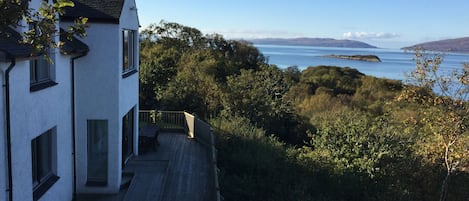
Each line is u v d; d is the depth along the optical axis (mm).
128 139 14938
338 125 20531
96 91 11742
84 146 11922
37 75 9188
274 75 34062
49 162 10258
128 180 13305
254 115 27766
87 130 12008
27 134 8305
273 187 15391
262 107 28172
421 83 15539
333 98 44312
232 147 19172
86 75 11633
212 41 58344
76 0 11648
